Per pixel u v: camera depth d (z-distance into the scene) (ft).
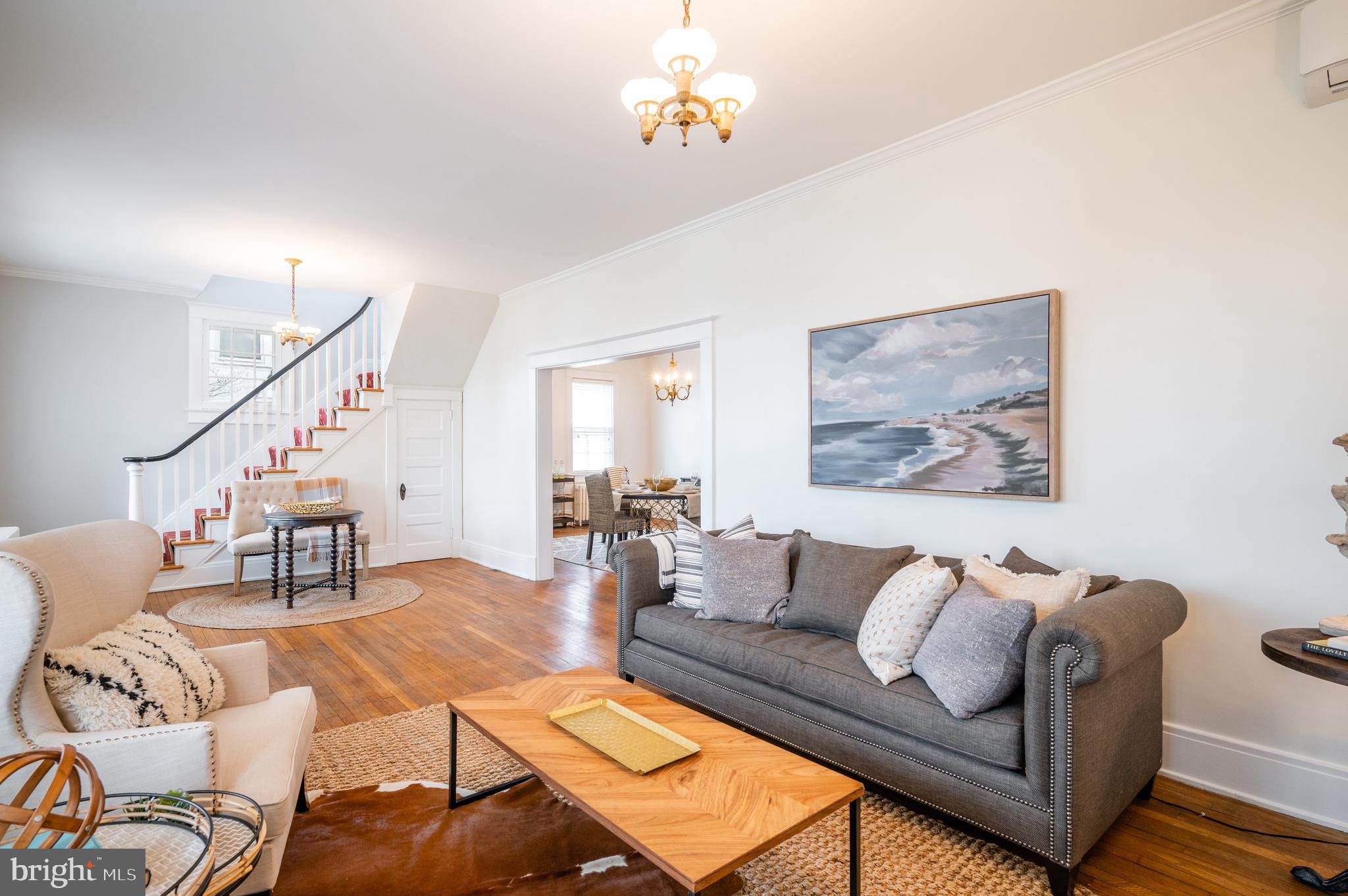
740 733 6.26
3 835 3.69
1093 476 8.38
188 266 17.44
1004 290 9.16
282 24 7.22
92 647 5.43
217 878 3.63
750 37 7.51
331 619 14.99
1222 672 7.52
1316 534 6.93
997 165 9.24
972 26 7.38
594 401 33.42
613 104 9.01
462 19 7.17
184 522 18.94
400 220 13.66
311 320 23.35
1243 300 7.34
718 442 13.28
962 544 9.64
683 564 10.69
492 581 19.16
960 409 9.52
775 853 6.59
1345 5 6.30
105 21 7.12
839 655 8.07
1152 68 7.91
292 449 19.80
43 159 10.66
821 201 11.46
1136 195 8.05
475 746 8.77
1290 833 6.79
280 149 10.35
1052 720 5.82
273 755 5.59
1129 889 5.98
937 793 6.65
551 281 18.30
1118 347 8.19
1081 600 6.37
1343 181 6.76
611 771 5.49
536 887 5.95
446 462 22.91
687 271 14.05
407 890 5.87
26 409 18.39
